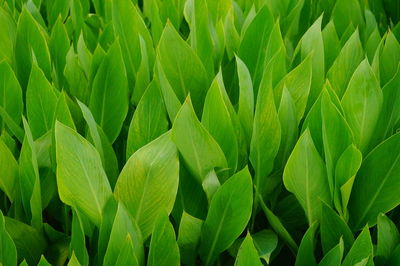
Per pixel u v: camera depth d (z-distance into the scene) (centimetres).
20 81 191
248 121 160
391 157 150
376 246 150
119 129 173
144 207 142
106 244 139
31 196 149
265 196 162
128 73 195
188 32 241
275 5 233
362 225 155
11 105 177
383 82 191
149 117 157
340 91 183
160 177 141
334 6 234
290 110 158
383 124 165
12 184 158
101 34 209
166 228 133
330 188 149
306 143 143
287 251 167
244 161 160
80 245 137
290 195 163
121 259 127
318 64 177
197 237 145
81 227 135
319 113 153
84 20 229
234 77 187
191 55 171
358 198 155
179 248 145
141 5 282
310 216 151
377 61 179
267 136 151
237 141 158
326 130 149
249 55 184
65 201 137
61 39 196
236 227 143
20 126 180
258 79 181
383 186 152
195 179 151
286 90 156
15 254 133
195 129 142
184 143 144
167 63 171
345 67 182
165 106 167
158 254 134
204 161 147
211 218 143
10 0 236
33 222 151
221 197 141
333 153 151
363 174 153
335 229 146
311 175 146
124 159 178
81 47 191
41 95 164
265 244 146
